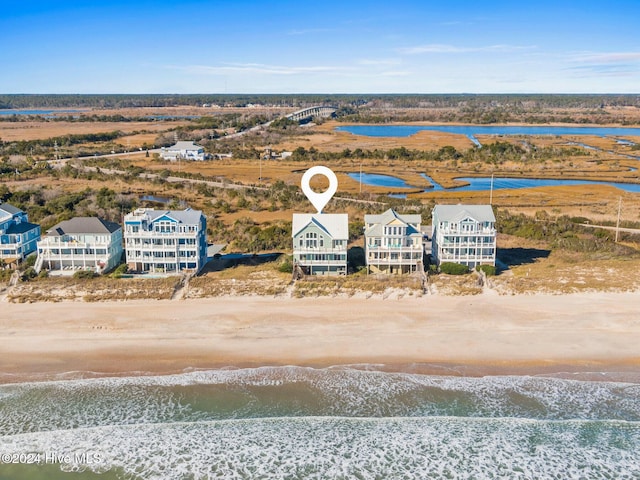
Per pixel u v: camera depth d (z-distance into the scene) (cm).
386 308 7069
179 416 5094
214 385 5500
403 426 4988
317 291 7531
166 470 4512
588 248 9644
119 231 8888
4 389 5400
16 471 4450
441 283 7862
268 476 4459
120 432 4906
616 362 5862
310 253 8188
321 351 6072
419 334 6412
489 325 6612
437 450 4744
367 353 6038
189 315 6862
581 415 5106
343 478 4462
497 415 5112
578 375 5650
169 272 8331
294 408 5197
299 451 4725
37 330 6475
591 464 4603
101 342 6228
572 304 7169
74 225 8469
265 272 8331
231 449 4744
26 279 7906
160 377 5616
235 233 10719
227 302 7275
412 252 8375
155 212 8812
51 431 4900
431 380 5569
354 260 8962
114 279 7969
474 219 8350
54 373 5669
